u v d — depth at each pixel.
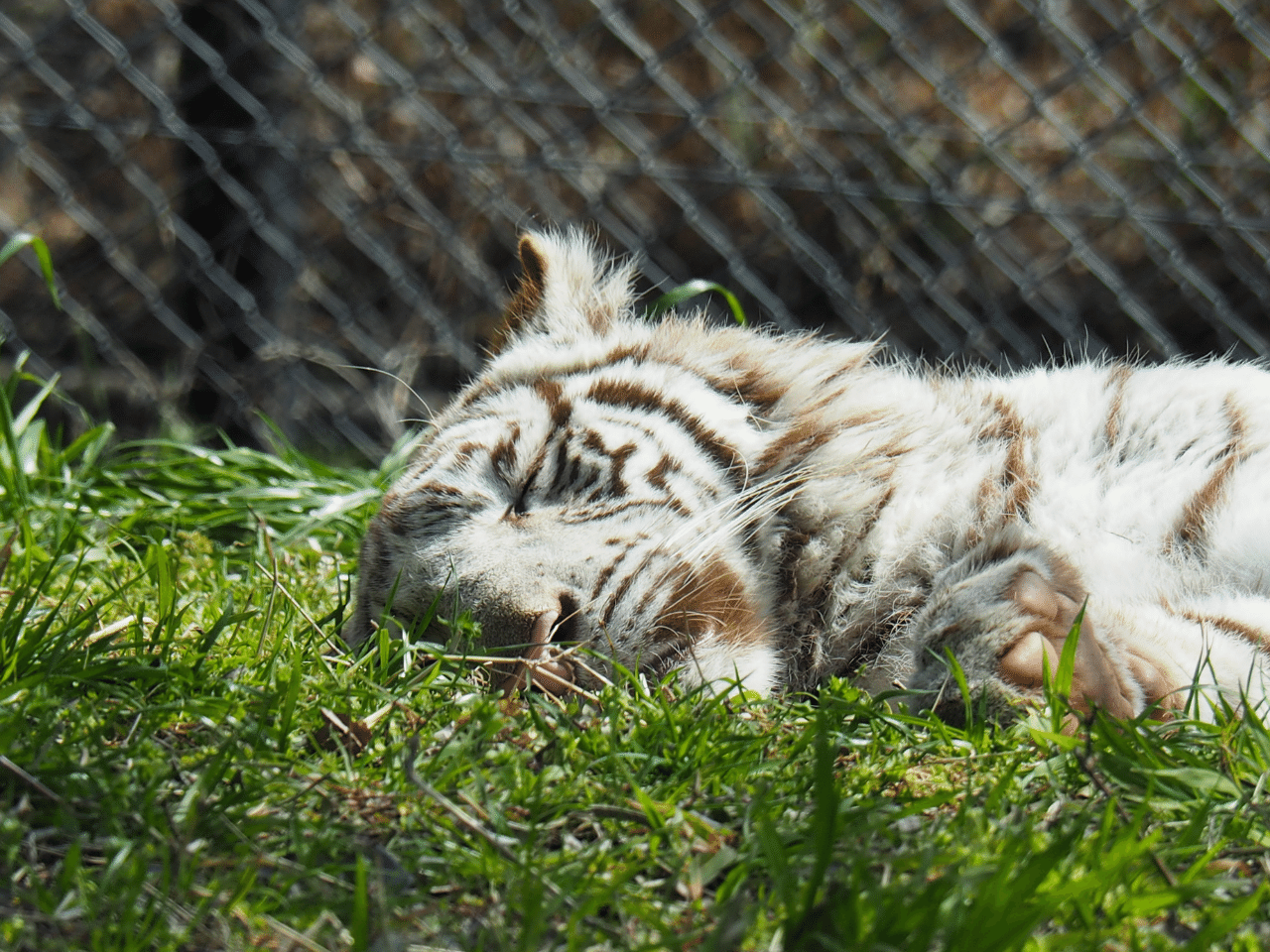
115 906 2.88
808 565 5.56
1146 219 14.03
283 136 12.39
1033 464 5.87
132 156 15.79
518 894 3.00
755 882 3.19
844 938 2.70
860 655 5.46
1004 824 3.41
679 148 16.44
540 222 15.16
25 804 3.31
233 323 12.95
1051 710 4.16
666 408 5.76
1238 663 4.81
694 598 5.07
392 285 13.68
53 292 7.97
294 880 3.08
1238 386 6.00
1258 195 16.62
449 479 5.59
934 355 15.76
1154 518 5.68
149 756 3.70
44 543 7.31
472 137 15.63
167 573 5.65
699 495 5.58
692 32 13.49
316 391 13.48
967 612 4.83
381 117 15.35
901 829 3.50
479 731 3.94
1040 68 16.94
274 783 3.58
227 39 12.48
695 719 4.28
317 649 4.84
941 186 14.70
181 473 9.21
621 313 6.78
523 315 6.80
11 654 4.40
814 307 15.95
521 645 4.67
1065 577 4.97
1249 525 5.45
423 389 15.09
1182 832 3.43
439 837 3.39
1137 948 2.75
